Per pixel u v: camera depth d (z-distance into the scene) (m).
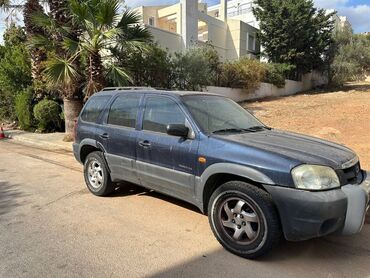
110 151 5.30
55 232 4.29
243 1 37.91
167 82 15.54
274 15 26.50
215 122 4.37
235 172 3.60
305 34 26.62
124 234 4.22
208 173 3.85
